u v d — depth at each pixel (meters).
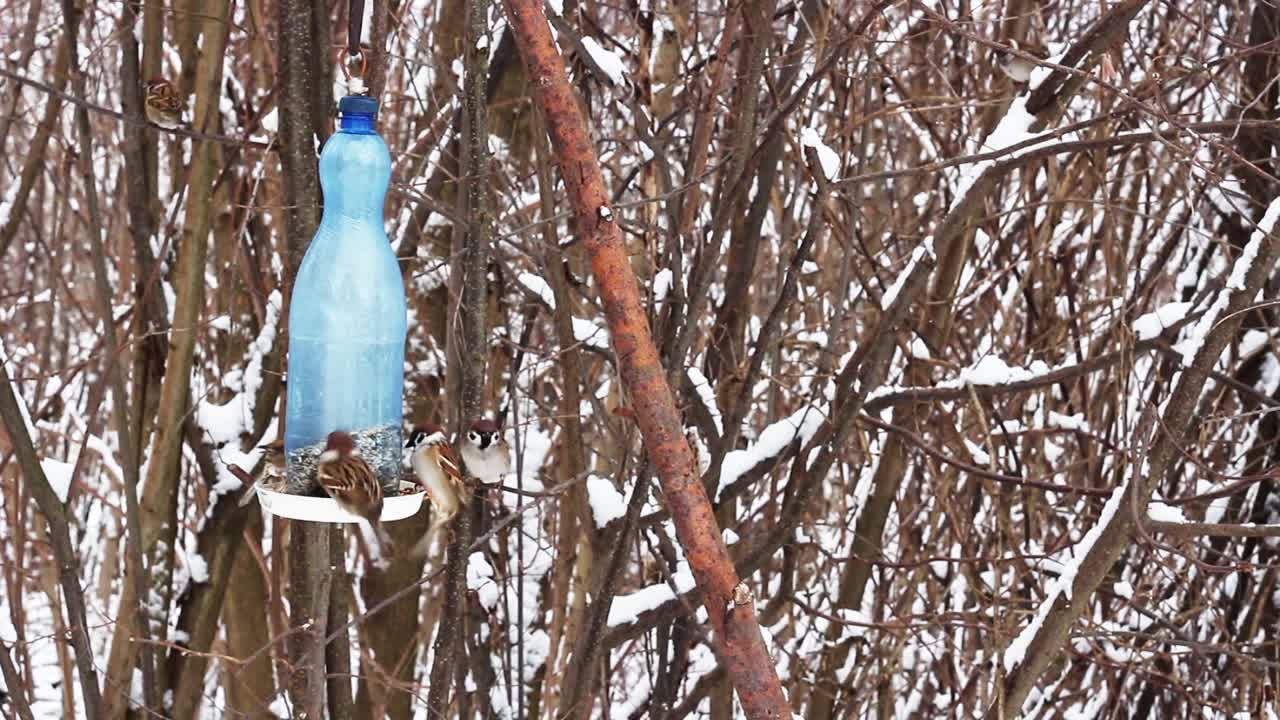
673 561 4.67
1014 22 5.25
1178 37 5.62
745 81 4.23
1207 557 5.80
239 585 4.88
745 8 4.48
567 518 4.65
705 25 5.85
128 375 4.86
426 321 5.08
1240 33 5.24
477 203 3.34
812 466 4.25
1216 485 5.58
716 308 5.51
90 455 6.41
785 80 4.65
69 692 4.88
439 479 3.05
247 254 4.78
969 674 6.06
